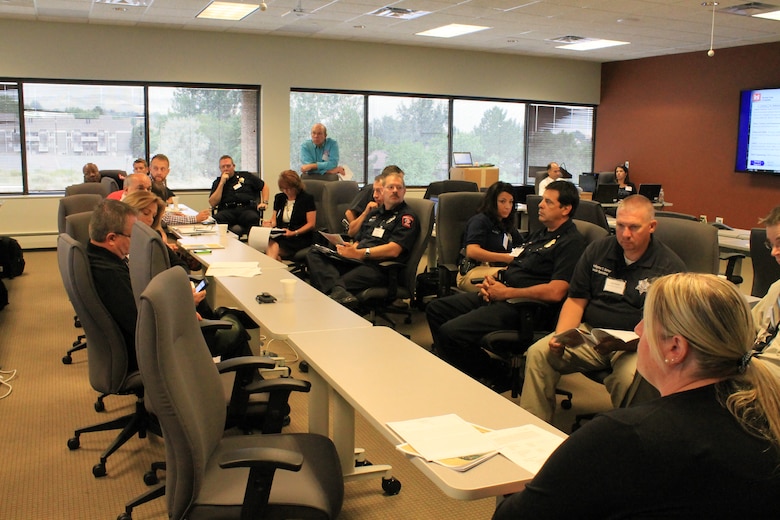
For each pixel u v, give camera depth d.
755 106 9.37
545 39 9.27
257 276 3.58
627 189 9.48
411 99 10.41
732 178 9.81
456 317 3.76
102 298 2.63
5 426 3.26
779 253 2.59
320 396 2.46
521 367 3.42
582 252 3.43
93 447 3.06
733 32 8.46
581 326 3.11
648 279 2.92
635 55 10.69
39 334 4.80
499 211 4.40
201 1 7.02
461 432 1.64
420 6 7.20
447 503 2.62
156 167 6.50
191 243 4.74
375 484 2.75
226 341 3.19
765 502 1.01
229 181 7.55
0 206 8.13
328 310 2.84
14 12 7.61
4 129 8.33
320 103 9.84
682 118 10.45
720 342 1.08
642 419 1.08
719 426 1.05
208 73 9.04
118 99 8.78
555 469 1.13
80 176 8.77
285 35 9.27
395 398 1.86
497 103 11.06
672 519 1.03
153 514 2.50
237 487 1.79
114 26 8.51
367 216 4.88
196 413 1.81
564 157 11.77
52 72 8.31
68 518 2.48
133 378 2.70
